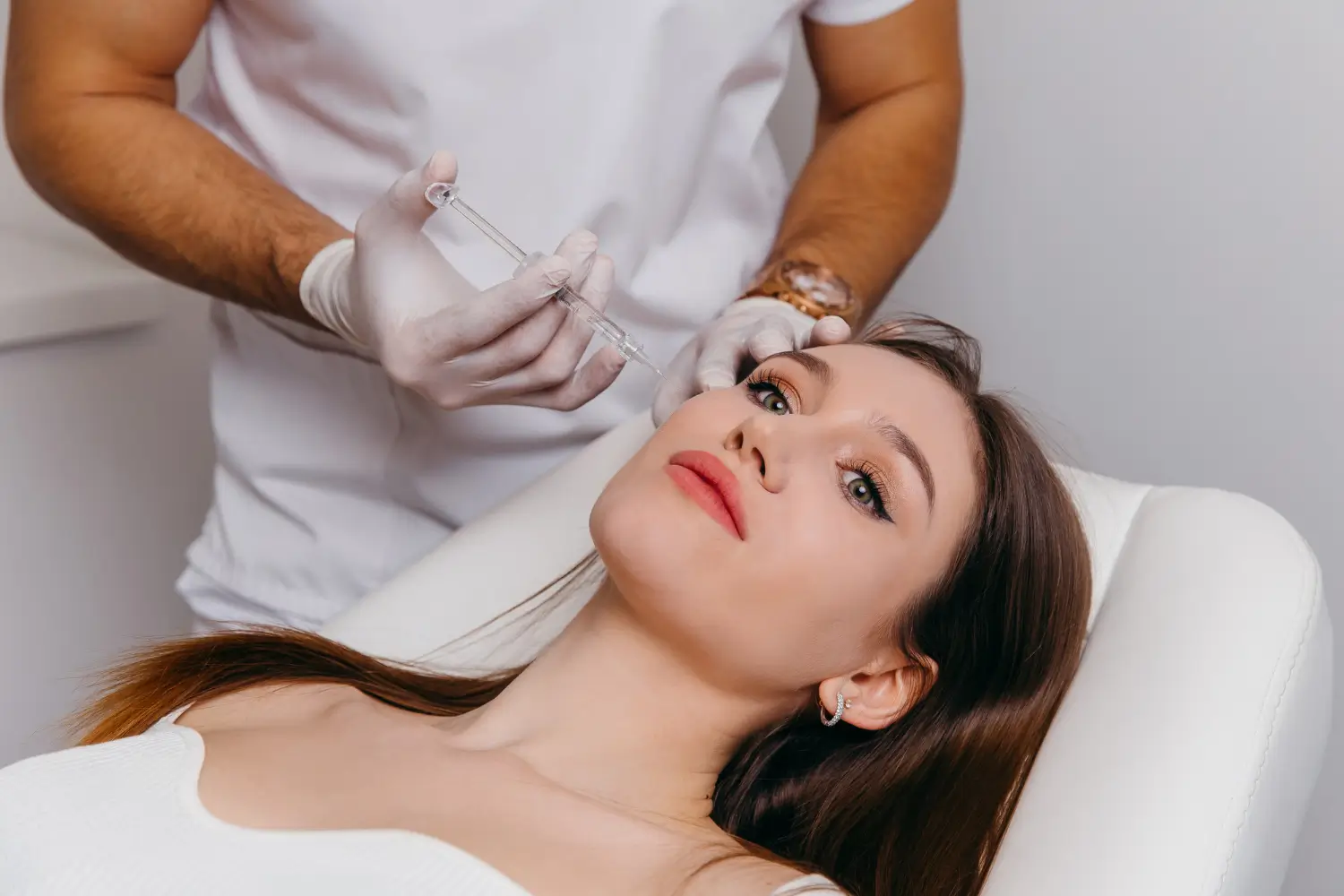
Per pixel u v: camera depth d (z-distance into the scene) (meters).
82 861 0.94
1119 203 1.74
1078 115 1.74
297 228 1.26
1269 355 1.69
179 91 2.30
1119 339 1.78
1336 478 1.68
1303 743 1.05
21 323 1.94
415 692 1.29
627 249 1.42
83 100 1.27
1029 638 1.21
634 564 1.08
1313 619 1.09
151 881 0.94
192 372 2.26
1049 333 1.83
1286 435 1.71
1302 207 1.63
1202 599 1.11
